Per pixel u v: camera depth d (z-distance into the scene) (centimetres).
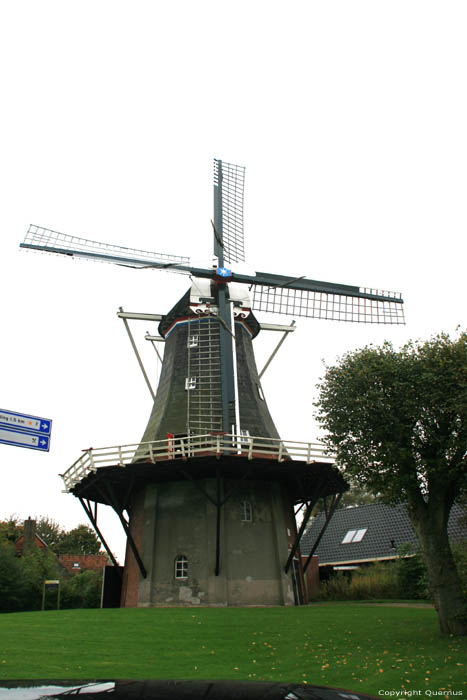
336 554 2950
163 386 2380
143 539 2019
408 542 2598
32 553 3531
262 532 2022
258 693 224
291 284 2588
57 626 1334
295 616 1491
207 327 2369
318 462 1891
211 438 2081
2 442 1012
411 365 1283
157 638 1191
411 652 1027
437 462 1206
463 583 1264
